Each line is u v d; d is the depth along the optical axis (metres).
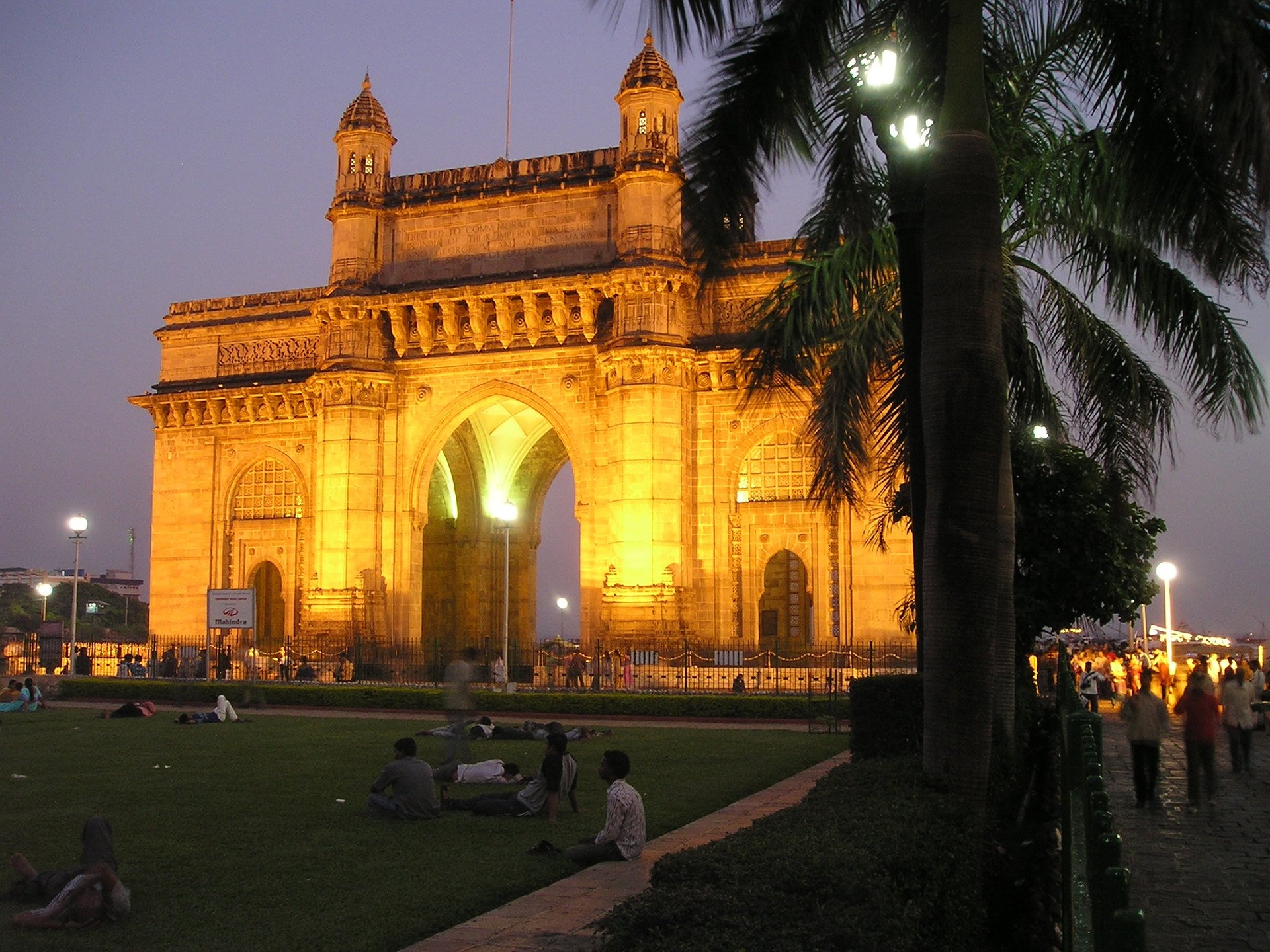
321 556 61.22
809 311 25.78
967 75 15.02
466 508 70.62
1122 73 16.47
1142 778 23.09
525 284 59.34
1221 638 78.94
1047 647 53.12
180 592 68.75
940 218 14.76
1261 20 13.96
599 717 47.38
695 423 57.94
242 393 67.56
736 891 8.30
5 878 15.84
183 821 20.36
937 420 14.55
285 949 12.52
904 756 16.70
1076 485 27.39
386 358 63.00
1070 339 25.28
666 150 58.66
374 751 32.19
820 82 18.62
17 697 49.38
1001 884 13.86
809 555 56.38
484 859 17.28
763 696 46.72
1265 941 13.48
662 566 55.25
